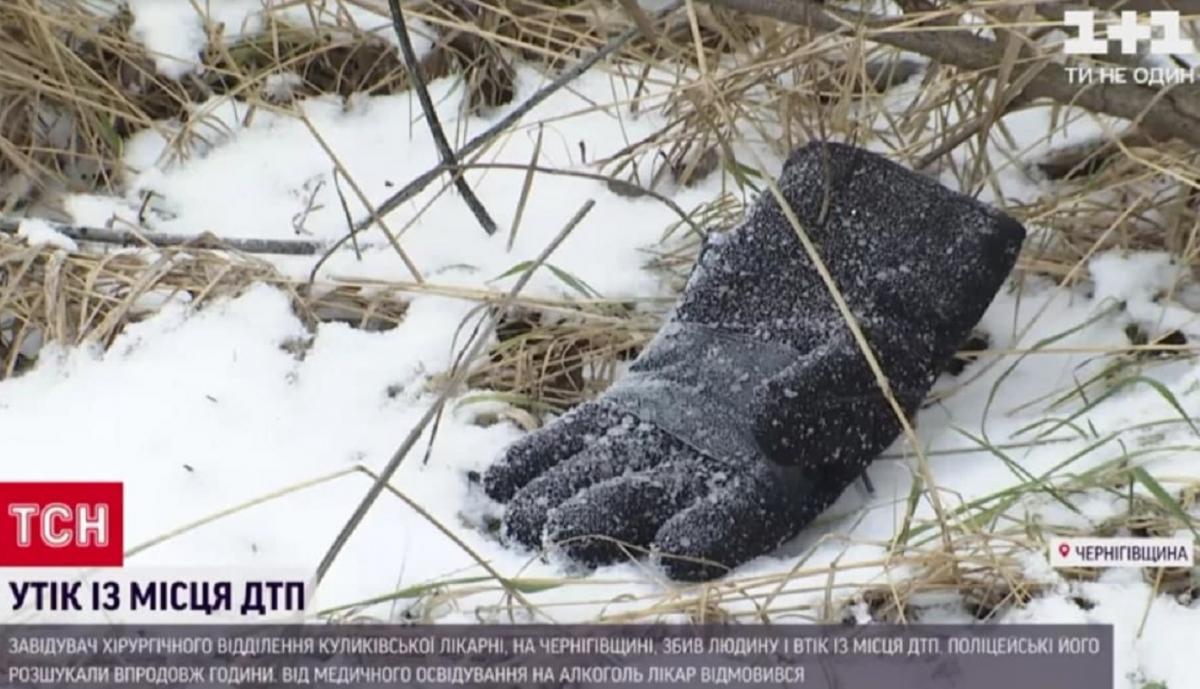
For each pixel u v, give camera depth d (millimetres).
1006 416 2727
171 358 2857
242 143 3359
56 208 3238
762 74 3137
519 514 2508
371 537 2523
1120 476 2492
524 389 2826
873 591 2404
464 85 3430
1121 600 2365
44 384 2840
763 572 2463
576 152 3283
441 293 2912
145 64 3414
